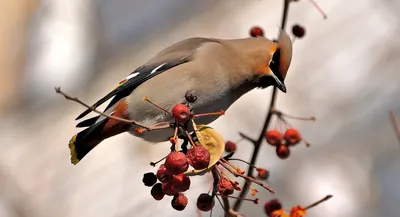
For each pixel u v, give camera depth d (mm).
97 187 13797
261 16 14945
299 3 14898
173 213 13078
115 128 8336
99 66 15727
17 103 15781
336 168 13570
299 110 14000
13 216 13805
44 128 15023
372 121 14031
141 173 13719
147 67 8547
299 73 14305
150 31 15797
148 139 8414
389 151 13852
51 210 13797
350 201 13367
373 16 14742
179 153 6836
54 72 15898
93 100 15086
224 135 13516
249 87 8703
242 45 8664
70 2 16469
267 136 8062
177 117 7016
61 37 16219
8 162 14414
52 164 14312
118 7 16281
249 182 7578
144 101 8328
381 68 14367
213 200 7258
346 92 14203
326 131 13930
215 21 15258
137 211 13336
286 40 8625
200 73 8406
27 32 16406
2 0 16828
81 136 8297
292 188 13289
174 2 15953
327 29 14664
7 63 16062
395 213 13391
